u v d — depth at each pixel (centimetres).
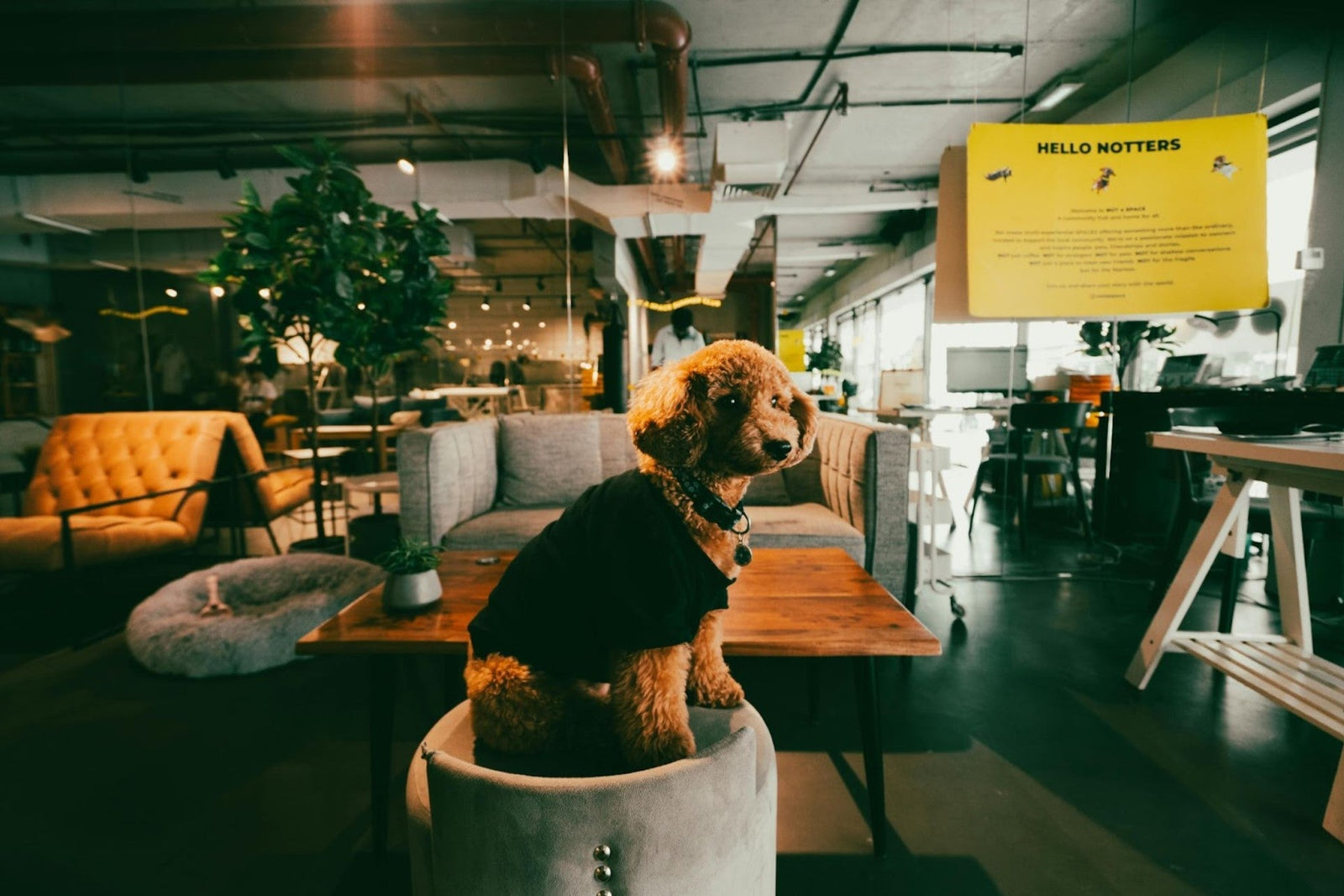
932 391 980
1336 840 140
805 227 974
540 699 96
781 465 97
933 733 186
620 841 67
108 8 386
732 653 121
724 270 1027
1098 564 362
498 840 68
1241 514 226
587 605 100
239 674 225
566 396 918
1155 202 277
